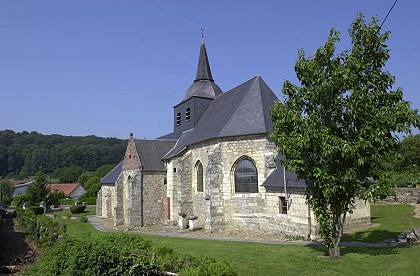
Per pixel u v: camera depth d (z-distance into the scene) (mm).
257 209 21953
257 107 23625
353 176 10859
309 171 11328
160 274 7973
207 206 23031
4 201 64062
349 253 12641
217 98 31766
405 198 27000
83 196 68625
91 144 139875
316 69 11398
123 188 32781
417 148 38719
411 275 9383
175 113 36281
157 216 30219
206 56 34062
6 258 14344
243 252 14586
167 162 30344
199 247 16828
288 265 11430
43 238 16859
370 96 10664
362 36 11125
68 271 8672
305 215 18234
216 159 23219
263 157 21938
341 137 11219
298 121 11250
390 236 16625
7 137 131000
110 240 10078
